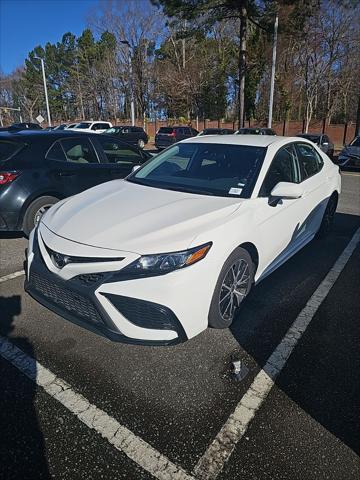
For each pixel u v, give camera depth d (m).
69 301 2.53
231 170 3.43
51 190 4.74
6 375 2.43
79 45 53.47
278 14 20.30
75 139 5.14
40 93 63.06
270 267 3.55
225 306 2.89
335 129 28.12
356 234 5.63
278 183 3.19
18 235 5.34
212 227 2.61
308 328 3.04
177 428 2.04
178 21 21.52
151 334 2.39
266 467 1.83
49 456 1.88
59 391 2.29
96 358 2.61
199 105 40.91
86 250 2.42
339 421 2.11
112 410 2.16
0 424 2.05
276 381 2.42
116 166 5.53
